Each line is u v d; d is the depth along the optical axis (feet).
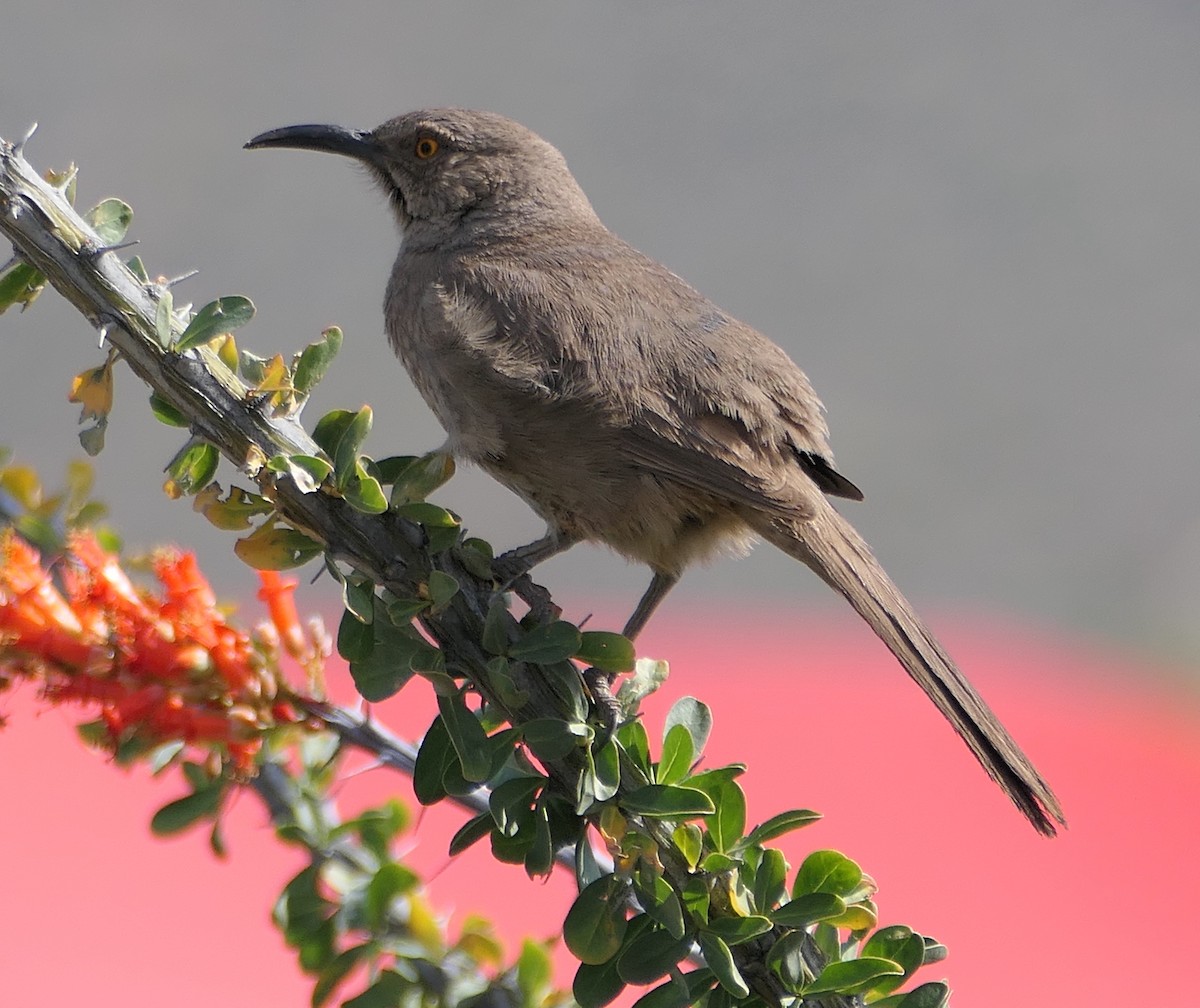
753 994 15.30
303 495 15.70
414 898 16.31
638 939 15.17
